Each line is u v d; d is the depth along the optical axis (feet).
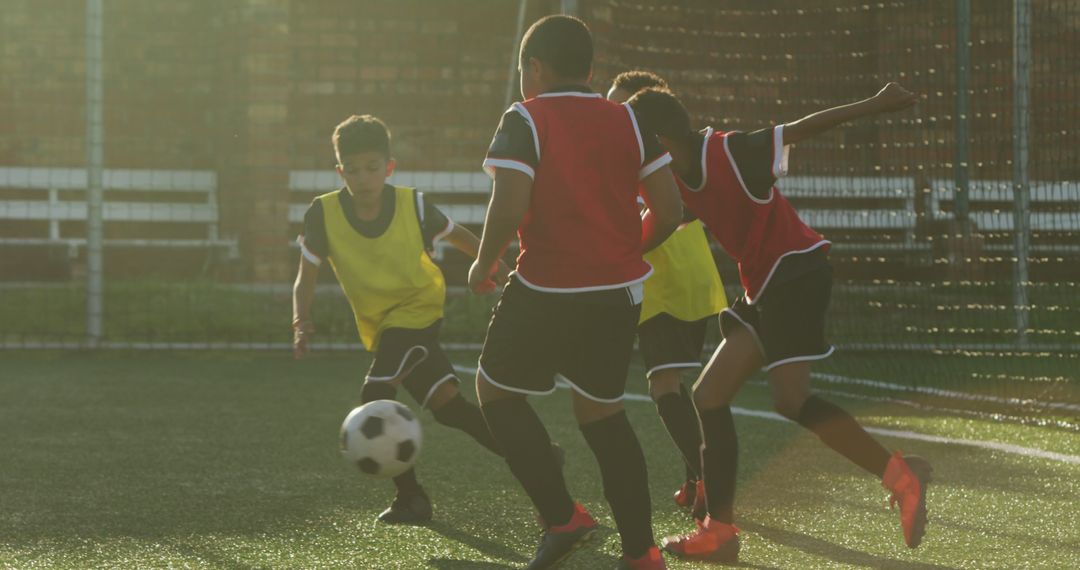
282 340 47.32
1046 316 45.85
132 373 38.88
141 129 64.44
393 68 63.36
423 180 63.41
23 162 63.87
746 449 24.66
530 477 14.23
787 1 58.18
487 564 15.28
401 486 17.76
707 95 57.72
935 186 53.98
